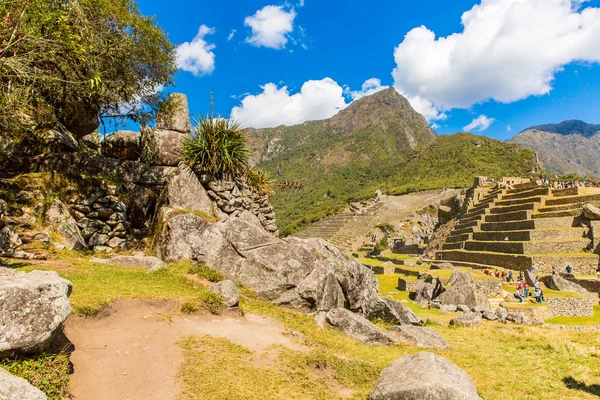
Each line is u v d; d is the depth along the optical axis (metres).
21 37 9.16
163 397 5.28
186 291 9.03
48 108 14.62
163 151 15.71
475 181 78.56
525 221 44.50
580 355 11.29
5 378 4.02
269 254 11.12
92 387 5.16
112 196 13.95
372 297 13.13
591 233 39.06
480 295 24.27
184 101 16.81
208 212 14.34
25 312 4.75
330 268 11.80
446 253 53.62
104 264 10.68
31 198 11.95
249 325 8.52
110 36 14.48
